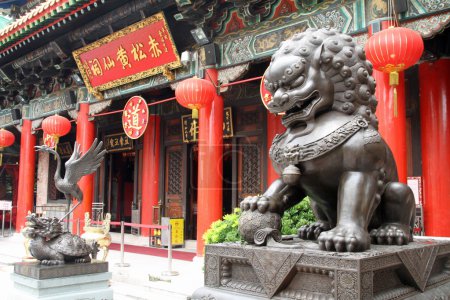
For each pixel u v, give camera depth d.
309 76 3.01
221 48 10.16
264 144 13.09
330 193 3.17
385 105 7.09
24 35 13.00
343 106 3.07
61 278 6.38
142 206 16.12
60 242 6.68
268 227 2.94
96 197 18.44
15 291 6.58
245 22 9.73
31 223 6.65
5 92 17.89
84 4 10.92
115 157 19.03
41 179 21.19
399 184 3.22
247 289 2.83
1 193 24.19
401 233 3.08
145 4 10.80
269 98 8.82
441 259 3.42
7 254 13.23
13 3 20.27
